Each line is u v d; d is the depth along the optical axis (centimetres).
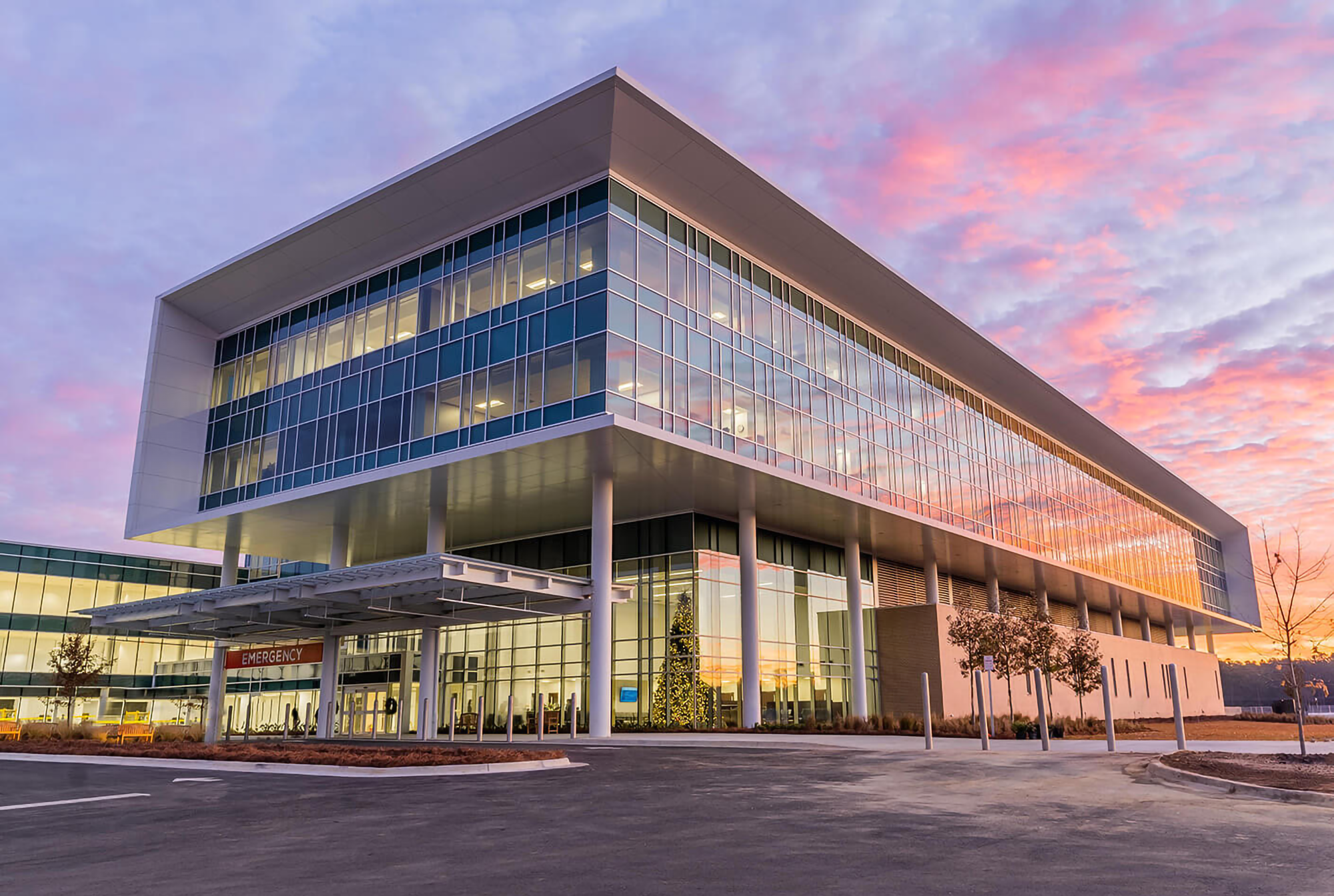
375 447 3528
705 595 3666
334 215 3544
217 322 4262
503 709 4009
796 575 4175
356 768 1594
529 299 3181
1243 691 10088
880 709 4272
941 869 736
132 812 1141
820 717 4009
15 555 5569
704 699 3516
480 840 892
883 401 4216
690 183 3189
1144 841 862
